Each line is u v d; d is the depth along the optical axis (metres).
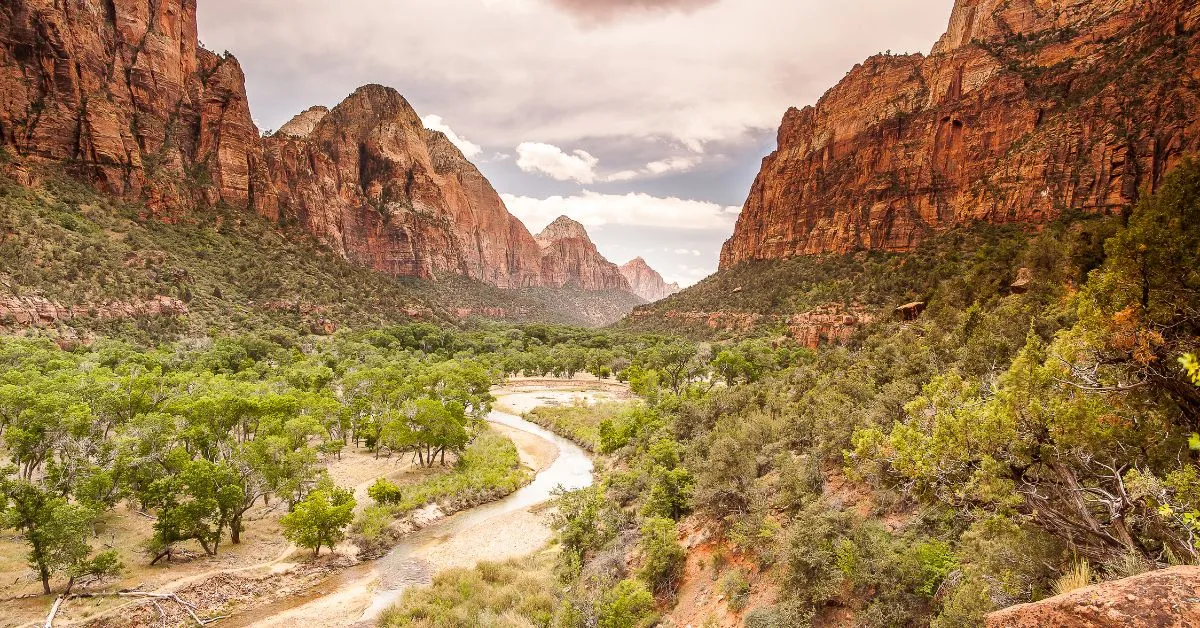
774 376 82.94
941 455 13.98
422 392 78.25
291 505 42.38
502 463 58.97
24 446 41.78
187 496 43.06
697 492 30.62
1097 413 11.90
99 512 34.94
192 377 72.81
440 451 64.88
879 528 20.81
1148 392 12.23
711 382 99.69
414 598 31.12
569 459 65.00
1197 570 6.23
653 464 43.16
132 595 29.59
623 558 31.36
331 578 35.31
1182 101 106.69
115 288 110.75
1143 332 11.81
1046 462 12.73
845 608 19.23
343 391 77.31
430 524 44.62
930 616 16.73
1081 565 11.55
